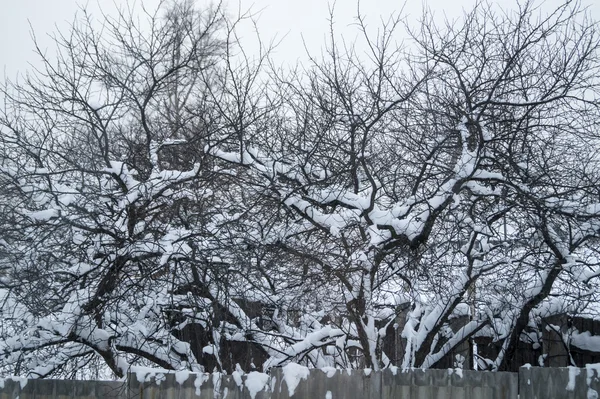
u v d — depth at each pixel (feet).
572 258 24.26
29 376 24.73
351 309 23.09
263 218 26.68
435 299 24.31
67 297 24.67
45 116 28.58
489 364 27.66
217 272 24.41
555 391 16.07
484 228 24.43
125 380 20.29
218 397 19.03
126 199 25.45
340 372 17.92
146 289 24.94
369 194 25.55
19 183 26.21
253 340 26.18
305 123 26.84
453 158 26.37
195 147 27.81
